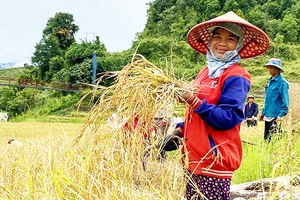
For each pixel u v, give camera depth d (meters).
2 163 4.10
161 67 3.67
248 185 5.28
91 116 3.64
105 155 3.47
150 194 3.13
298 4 92.25
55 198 3.03
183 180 3.42
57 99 56.03
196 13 83.00
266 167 6.49
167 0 90.06
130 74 3.58
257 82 37.28
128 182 3.30
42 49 77.44
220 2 87.25
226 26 3.60
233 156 3.54
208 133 3.52
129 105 3.50
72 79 59.03
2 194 3.30
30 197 3.23
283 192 4.62
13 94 64.12
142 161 3.44
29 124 34.06
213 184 3.52
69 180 3.21
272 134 8.20
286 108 8.55
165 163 3.44
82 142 3.67
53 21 82.62
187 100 3.42
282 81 8.70
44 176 3.34
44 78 74.88
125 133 3.50
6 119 56.28
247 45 3.89
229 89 3.47
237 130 3.61
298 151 5.76
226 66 3.55
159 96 3.42
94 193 3.17
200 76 3.75
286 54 75.94
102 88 3.67
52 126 30.14
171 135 3.77
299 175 4.79
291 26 85.12
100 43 65.69
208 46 3.74
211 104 3.42
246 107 14.49
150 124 3.45
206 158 3.51
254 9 90.00
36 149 4.61
